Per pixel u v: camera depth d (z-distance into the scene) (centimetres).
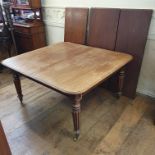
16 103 208
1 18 267
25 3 247
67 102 207
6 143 99
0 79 264
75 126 148
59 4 238
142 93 213
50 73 145
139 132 163
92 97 213
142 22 173
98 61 164
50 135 163
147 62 193
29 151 148
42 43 279
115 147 149
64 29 241
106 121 177
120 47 194
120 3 186
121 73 187
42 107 200
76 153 145
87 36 218
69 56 178
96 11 202
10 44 281
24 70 151
